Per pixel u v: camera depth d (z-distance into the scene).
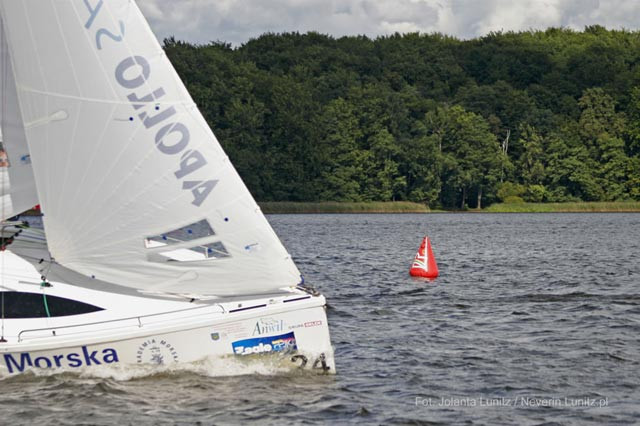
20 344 30.36
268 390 31.16
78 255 31.25
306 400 30.58
